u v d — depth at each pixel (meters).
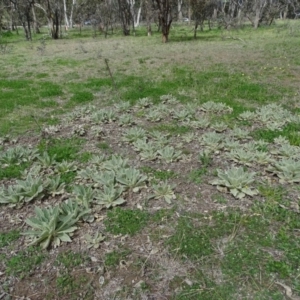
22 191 2.76
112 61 10.09
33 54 12.88
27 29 22.30
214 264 2.04
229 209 2.57
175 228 2.38
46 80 7.64
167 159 3.40
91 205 2.64
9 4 26.72
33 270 2.03
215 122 4.46
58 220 2.34
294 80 6.84
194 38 17.66
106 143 3.96
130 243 2.25
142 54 11.41
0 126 4.52
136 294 1.86
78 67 9.30
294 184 2.90
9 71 8.87
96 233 2.31
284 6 32.72
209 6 22.72
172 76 7.56
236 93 5.98
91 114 4.93
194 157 3.51
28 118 4.90
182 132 4.24
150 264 2.06
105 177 2.88
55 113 5.18
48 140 4.02
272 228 2.35
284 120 4.45
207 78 7.20
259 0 25.45
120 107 5.18
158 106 5.21
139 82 7.07
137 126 4.51
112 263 2.08
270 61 8.97
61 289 1.91
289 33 17.66
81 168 3.33
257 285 1.88
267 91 6.06
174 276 1.97
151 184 2.99
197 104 5.44
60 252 2.17
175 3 25.97
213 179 3.03
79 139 4.09
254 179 2.94
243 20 28.45
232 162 3.36
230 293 1.83
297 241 2.20
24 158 3.50
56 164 3.36
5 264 2.07
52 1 23.34
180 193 2.82
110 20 25.91
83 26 35.16
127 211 2.58
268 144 3.80
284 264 2.01
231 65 8.62
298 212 2.51
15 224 2.47
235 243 2.21
